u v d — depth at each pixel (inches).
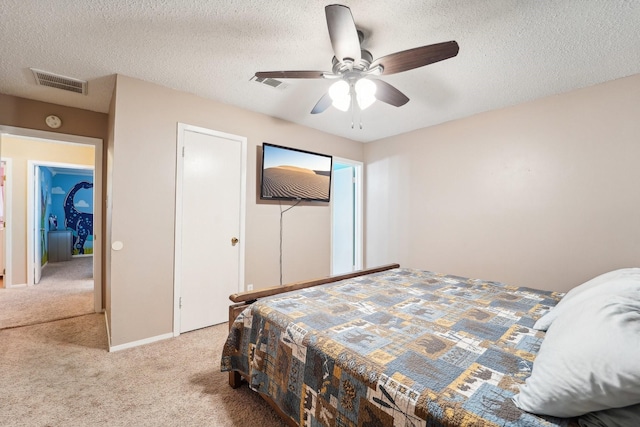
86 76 93.0
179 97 103.7
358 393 40.2
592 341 31.2
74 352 88.7
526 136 111.0
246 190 122.1
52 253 251.3
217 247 113.3
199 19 67.0
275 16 65.9
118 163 91.2
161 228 99.4
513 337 50.5
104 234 126.2
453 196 132.9
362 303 67.9
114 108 93.7
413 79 94.4
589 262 97.0
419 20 66.7
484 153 122.7
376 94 82.4
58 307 130.6
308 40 74.9
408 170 151.2
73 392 68.9
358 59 64.8
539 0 59.9
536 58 81.6
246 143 121.3
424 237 143.9
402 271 105.8
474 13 64.2
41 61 84.4
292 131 137.8
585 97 98.0
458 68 87.4
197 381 74.0
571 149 100.7
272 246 131.7
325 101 85.9
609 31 69.2
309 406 47.1
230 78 95.1
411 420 34.0
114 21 67.4
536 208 108.6
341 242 181.8
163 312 99.7
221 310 114.3
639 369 26.6
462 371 39.8
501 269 117.6
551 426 29.9
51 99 111.0
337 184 185.2
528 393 32.9
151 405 64.7
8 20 66.4
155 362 83.3
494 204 119.6
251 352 62.5
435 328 54.1
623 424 28.2
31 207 169.6
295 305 65.5
